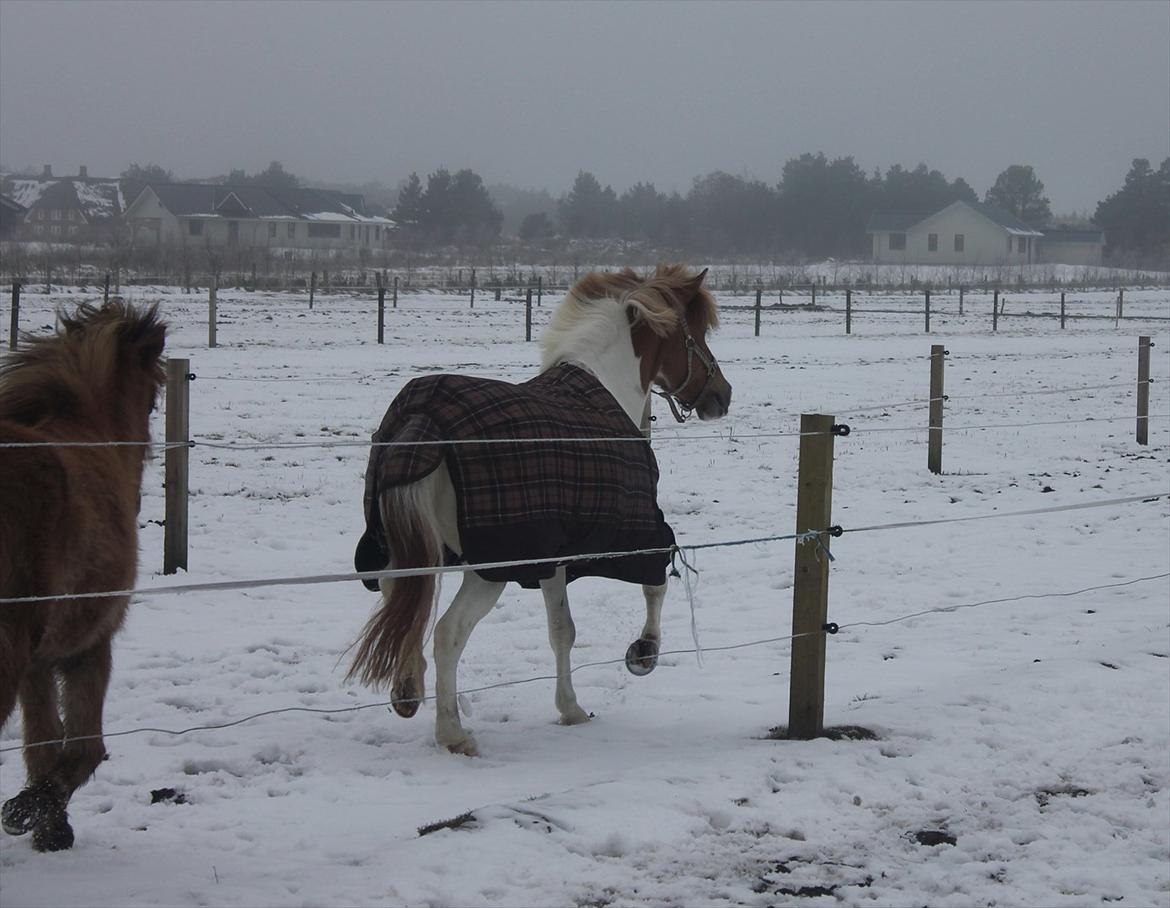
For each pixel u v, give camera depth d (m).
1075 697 6.64
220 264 53.62
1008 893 4.45
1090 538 11.11
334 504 11.83
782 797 5.18
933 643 7.91
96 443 4.14
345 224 96.12
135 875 4.25
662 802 5.01
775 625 8.32
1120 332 37.28
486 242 101.50
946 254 102.19
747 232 117.69
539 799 4.97
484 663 7.39
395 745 5.86
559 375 6.21
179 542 9.19
